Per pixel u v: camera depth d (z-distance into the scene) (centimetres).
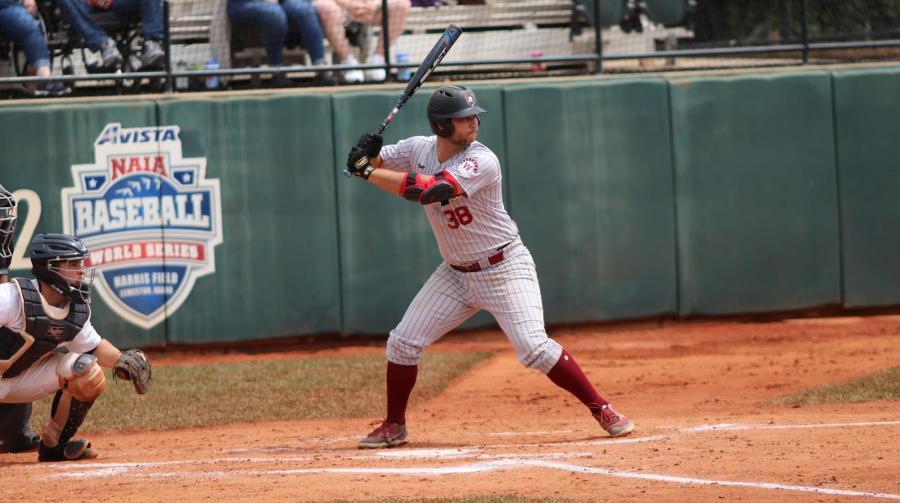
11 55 4081
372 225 4100
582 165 4175
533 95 4141
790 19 4697
